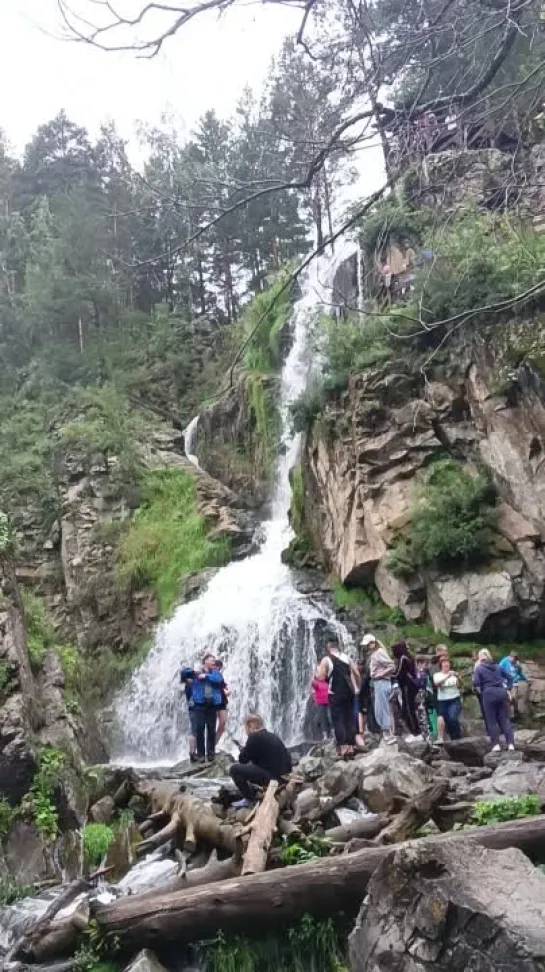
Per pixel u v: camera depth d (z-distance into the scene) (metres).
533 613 18.39
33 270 40.81
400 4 6.30
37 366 40.78
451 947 3.70
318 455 24.72
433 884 3.87
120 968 5.57
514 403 18.75
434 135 6.71
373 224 8.02
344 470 22.81
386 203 7.89
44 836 8.99
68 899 6.57
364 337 22.89
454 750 11.66
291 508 28.62
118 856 8.77
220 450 34.88
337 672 11.61
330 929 5.36
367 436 21.64
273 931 5.55
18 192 53.78
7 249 47.91
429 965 3.76
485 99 6.48
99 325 42.34
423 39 6.03
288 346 32.31
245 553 28.62
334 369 23.48
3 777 9.33
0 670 9.94
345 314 24.64
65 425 35.47
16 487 32.47
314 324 26.91
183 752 23.19
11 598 11.34
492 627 18.62
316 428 24.53
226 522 29.56
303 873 5.52
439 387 20.73
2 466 33.75
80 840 9.19
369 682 13.58
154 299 45.16
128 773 10.73
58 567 31.53
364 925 4.22
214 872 6.47
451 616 18.84
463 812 6.86
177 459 34.03
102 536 30.73
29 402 38.66
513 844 5.49
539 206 10.63
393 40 6.20
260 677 22.27
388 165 7.00
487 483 19.48
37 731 10.42
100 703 25.27
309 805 8.43
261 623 22.97
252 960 5.43
